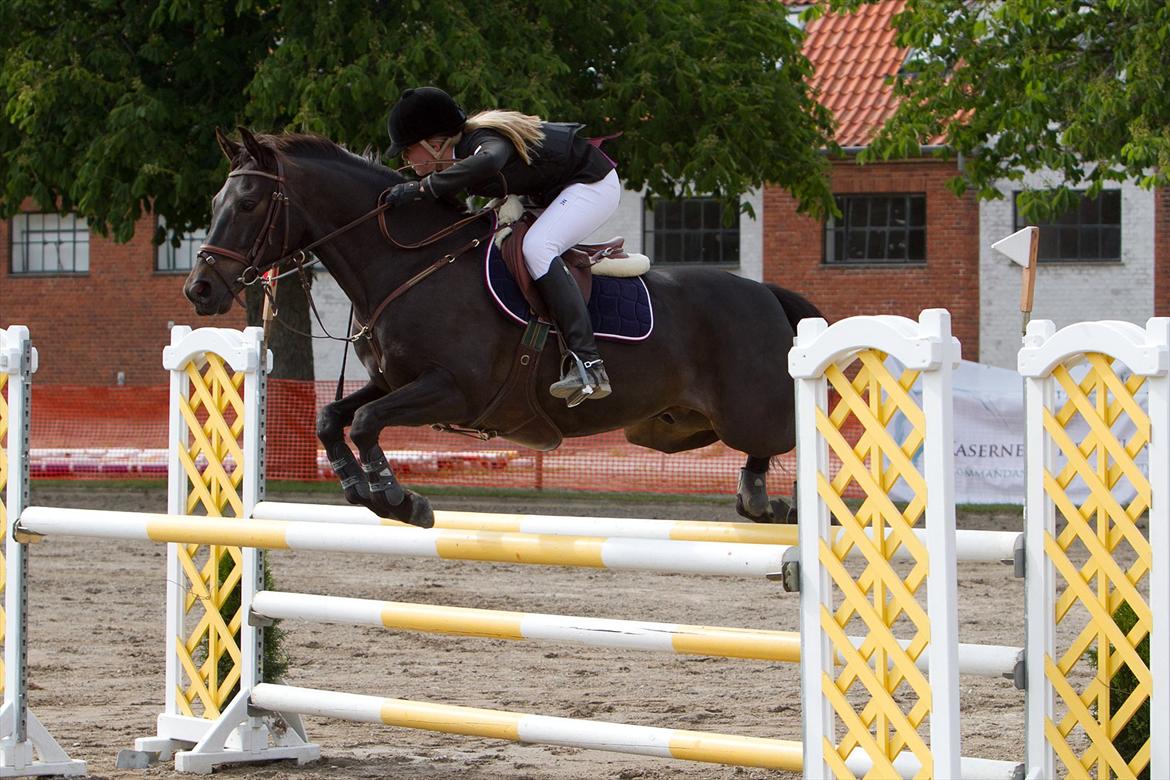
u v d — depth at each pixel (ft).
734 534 22.03
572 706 29.91
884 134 64.28
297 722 26.61
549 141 24.67
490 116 24.34
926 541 17.15
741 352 25.75
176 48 65.82
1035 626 19.12
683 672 33.71
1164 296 89.97
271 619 25.48
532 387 24.44
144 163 62.28
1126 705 18.43
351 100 59.62
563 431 25.11
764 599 43.19
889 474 17.69
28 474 25.90
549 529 24.32
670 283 25.77
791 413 26.08
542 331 24.18
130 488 71.51
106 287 106.32
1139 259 90.43
